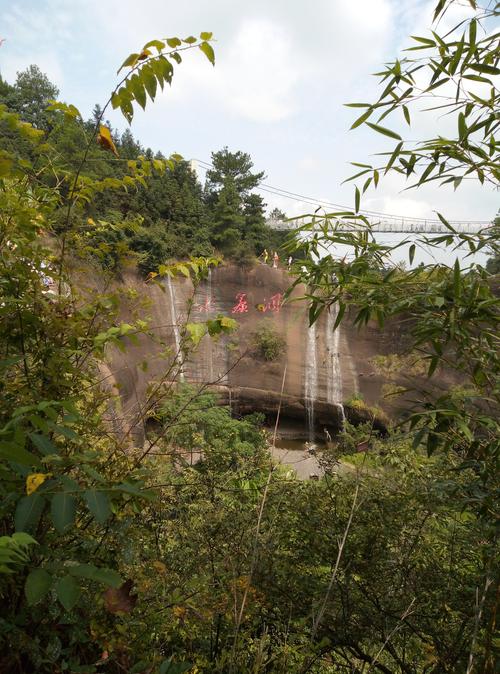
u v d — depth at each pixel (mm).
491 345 1538
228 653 1854
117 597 1373
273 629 2383
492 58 1417
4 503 985
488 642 1682
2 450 703
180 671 1303
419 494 2539
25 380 1436
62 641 1376
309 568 2611
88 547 1410
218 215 32219
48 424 897
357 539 2584
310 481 2902
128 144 31656
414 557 2500
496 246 1459
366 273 1746
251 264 29391
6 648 1207
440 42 1391
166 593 1908
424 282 1632
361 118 1516
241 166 39500
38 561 1233
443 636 2316
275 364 24578
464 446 1728
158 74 1330
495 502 1769
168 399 1959
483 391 1612
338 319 1818
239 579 1939
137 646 1557
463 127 1368
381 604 2482
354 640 2432
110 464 1563
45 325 1410
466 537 2416
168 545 2348
